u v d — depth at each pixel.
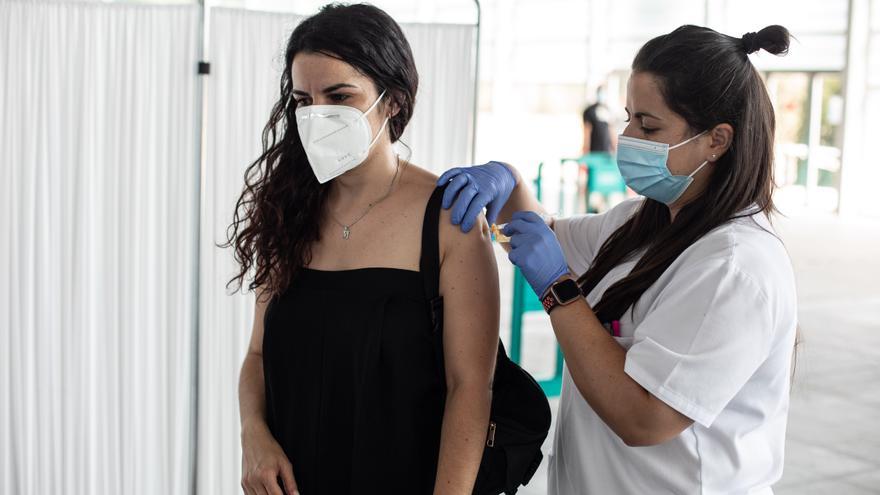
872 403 4.77
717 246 1.38
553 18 15.90
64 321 2.73
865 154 12.61
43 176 2.66
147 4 2.64
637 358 1.35
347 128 1.46
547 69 16.06
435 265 1.49
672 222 1.48
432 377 1.51
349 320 1.49
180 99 2.68
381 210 1.54
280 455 1.56
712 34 1.42
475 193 1.51
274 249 1.58
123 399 2.81
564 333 1.41
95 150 2.68
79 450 2.81
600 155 9.49
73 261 2.71
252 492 1.57
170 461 2.85
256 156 2.74
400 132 1.57
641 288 1.46
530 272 1.45
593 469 1.51
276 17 2.69
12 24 2.59
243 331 2.83
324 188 1.59
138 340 2.79
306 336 1.53
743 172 1.42
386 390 1.49
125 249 2.73
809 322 6.43
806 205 13.75
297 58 1.49
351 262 1.53
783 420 1.48
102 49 2.64
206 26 2.68
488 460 1.54
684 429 1.36
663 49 1.42
